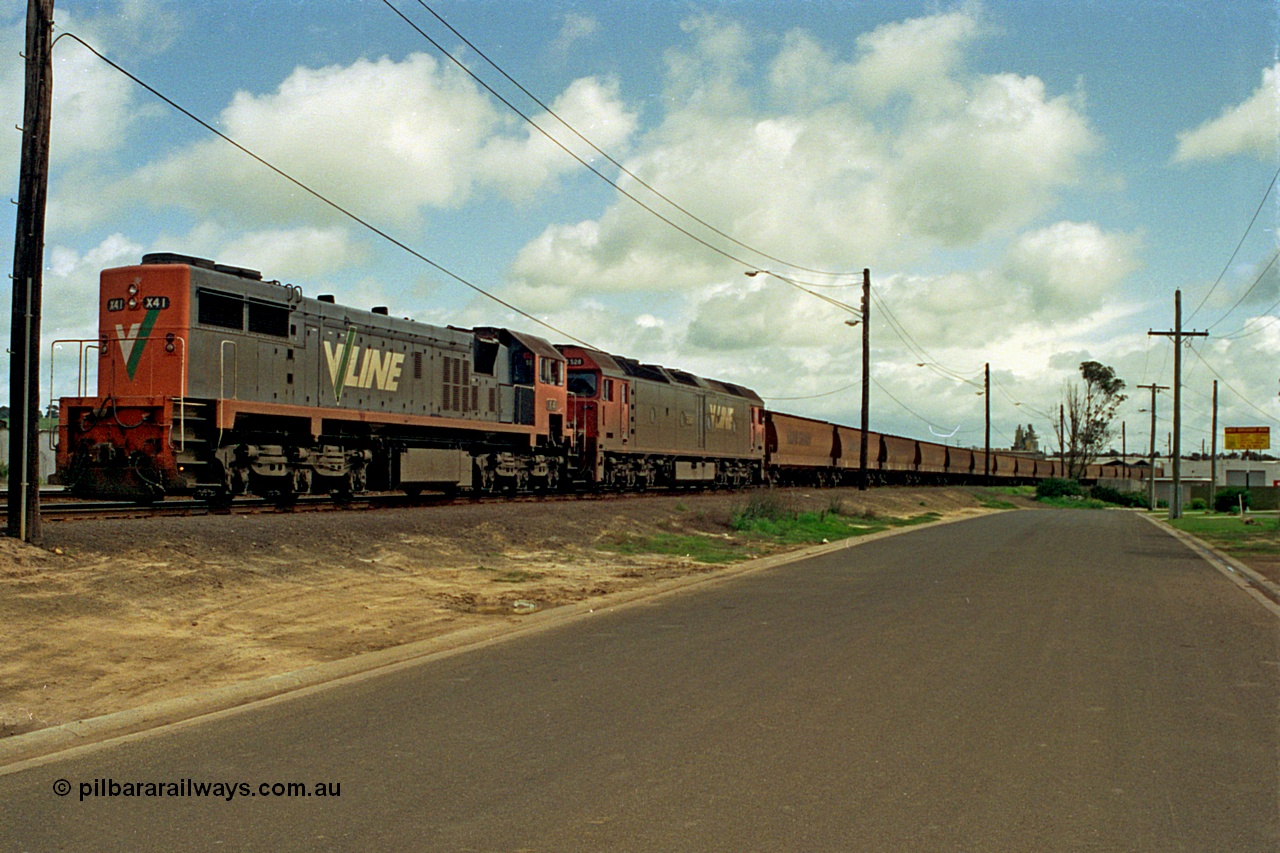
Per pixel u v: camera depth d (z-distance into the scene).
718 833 4.85
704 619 11.73
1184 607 12.79
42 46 12.02
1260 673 8.53
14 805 5.33
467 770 5.84
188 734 6.68
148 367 17.17
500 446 27.02
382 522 16.66
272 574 12.58
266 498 19.55
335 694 7.82
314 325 20.27
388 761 6.03
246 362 18.41
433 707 7.37
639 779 5.66
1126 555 21.11
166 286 17.25
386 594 12.59
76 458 17.14
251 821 5.07
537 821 5.02
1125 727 6.77
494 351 26.97
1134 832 4.88
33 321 11.72
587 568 16.62
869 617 11.80
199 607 10.64
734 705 7.39
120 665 8.33
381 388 22.17
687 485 41.59
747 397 47.50
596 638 10.39
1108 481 103.50
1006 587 14.88
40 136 12.02
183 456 16.88
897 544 24.36
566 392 30.95
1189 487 81.69
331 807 5.24
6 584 9.95
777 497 29.77
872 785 5.55
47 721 6.83
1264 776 5.73
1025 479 98.25
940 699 7.57
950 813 5.12
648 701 7.52
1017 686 8.02
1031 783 5.59
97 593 10.24
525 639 10.35
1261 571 17.92
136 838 4.86
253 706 7.45
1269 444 46.78
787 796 5.37
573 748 6.27
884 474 62.16
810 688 7.95
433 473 23.62
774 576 16.70
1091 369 97.56
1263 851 4.65
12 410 11.58
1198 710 7.23
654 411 36.56
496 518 19.42
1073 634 10.55
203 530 13.45
